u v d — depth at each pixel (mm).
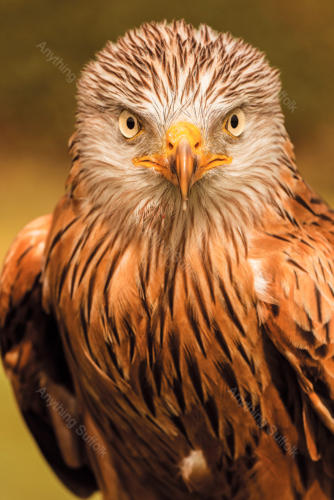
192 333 2893
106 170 2893
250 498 2945
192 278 2889
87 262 2902
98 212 2898
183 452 2939
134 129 2885
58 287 2918
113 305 2896
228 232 2887
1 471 3201
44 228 2963
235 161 2883
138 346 2900
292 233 2895
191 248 2887
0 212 7008
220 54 2887
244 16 8359
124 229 2893
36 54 8039
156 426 2930
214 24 8406
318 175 7695
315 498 2939
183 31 2900
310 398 2900
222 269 2887
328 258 2896
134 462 2971
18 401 3014
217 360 2896
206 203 2885
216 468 2941
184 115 2877
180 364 2900
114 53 2893
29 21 8070
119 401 2928
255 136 2887
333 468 2930
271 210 2891
